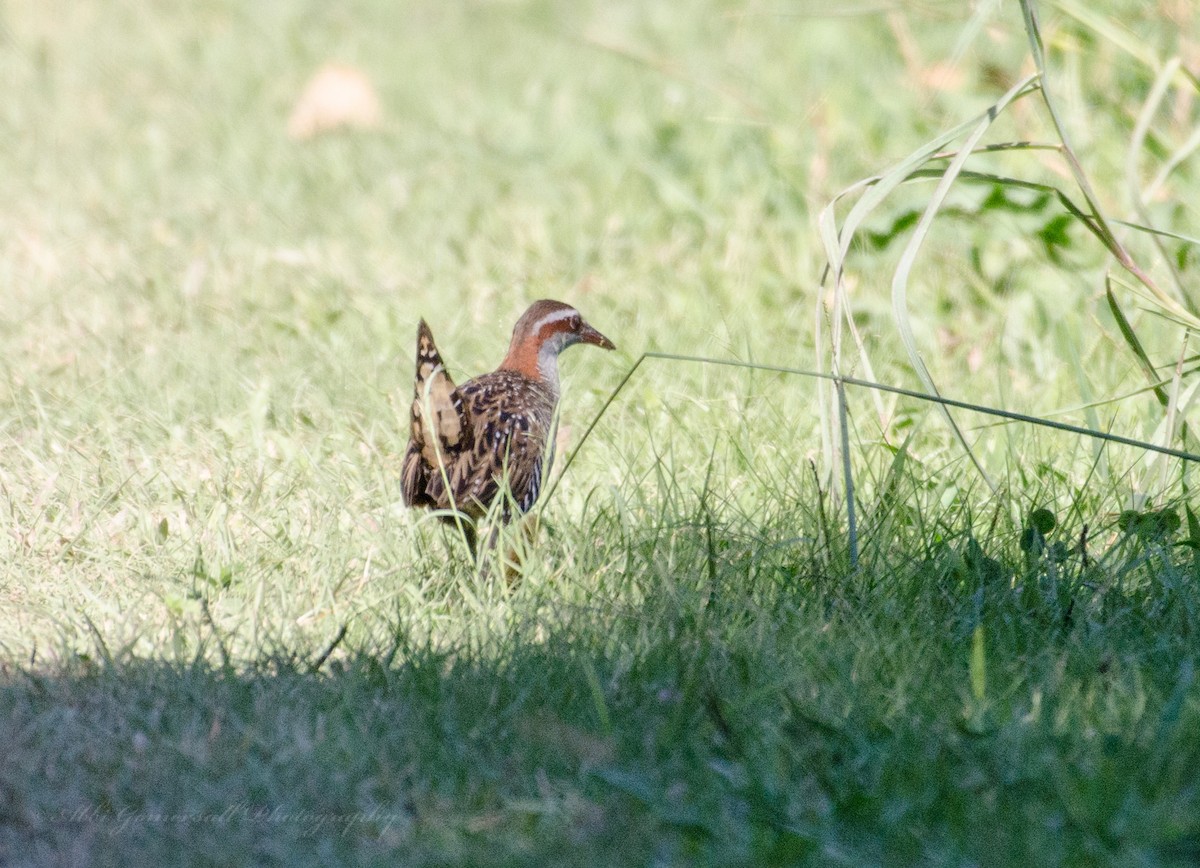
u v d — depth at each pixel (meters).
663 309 14.56
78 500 10.81
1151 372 10.61
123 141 21.28
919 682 7.95
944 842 6.47
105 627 9.10
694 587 9.15
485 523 10.08
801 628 8.61
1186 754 7.07
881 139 17.30
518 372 11.30
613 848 6.52
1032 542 9.52
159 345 13.97
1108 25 11.95
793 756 7.16
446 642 8.81
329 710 7.79
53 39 27.00
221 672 8.22
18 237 17.20
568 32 24.48
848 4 21.44
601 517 10.31
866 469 10.87
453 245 16.62
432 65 24.75
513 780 7.13
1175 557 9.59
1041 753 7.10
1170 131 15.23
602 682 8.06
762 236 16.16
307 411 12.53
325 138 21.16
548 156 19.50
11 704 7.94
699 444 11.60
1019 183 10.25
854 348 13.12
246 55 25.67
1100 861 6.32
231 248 16.83
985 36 18.42
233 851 6.62
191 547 10.12
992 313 13.97
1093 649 8.29
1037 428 11.55
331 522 10.35
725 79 21.78
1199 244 10.12
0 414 12.51
